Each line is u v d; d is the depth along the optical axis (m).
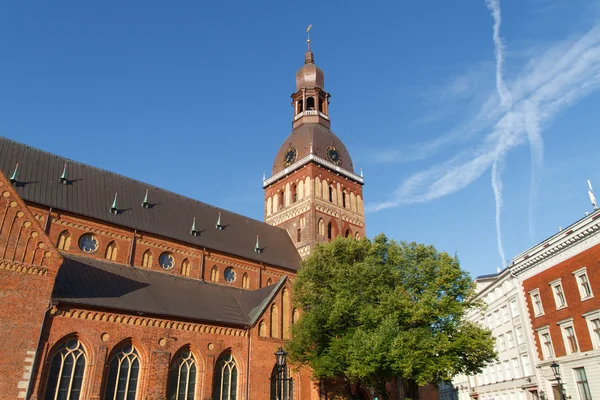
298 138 73.56
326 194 70.12
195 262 51.44
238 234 59.66
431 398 62.16
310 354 41.44
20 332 30.20
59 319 32.59
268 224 67.62
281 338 45.06
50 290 32.28
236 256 55.25
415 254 43.47
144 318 36.75
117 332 35.06
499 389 63.59
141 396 34.88
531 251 52.91
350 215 72.75
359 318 38.34
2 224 31.45
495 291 64.06
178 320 38.56
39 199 42.16
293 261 62.69
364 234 73.69
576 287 44.50
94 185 48.66
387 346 35.53
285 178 73.19
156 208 52.72
